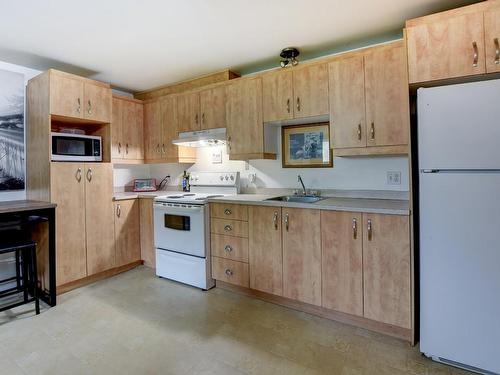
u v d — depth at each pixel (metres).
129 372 1.68
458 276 1.64
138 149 3.65
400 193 2.46
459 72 1.70
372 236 1.98
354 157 2.66
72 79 2.82
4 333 2.09
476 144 1.56
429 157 1.68
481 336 1.60
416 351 1.84
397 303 1.92
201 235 2.77
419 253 1.83
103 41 2.43
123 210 3.29
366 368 1.69
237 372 1.67
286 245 2.35
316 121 2.72
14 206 2.35
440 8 2.01
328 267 2.16
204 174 3.52
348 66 2.27
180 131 3.36
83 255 2.90
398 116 2.09
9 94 2.82
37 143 2.80
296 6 1.97
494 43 1.62
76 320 2.27
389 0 1.91
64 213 2.75
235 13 2.04
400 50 2.07
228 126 2.95
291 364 1.74
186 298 2.63
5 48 2.53
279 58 2.85
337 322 2.21
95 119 3.03
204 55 2.76
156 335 2.05
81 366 1.73
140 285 2.94
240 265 2.63
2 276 2.77
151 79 3.41
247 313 2.35
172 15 2.05
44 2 1.85
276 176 3.09
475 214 1.58
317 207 2.18
